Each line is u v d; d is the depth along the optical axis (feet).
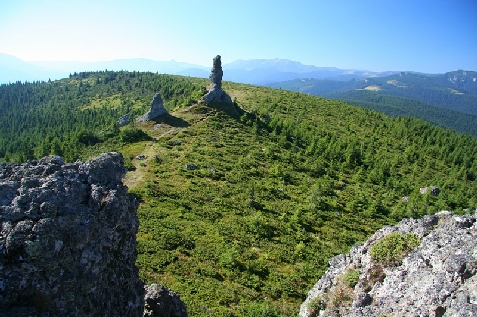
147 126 260.21
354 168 273.33
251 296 104.99
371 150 320.50
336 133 351.05
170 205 153.17
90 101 599.98
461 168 307.58
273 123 311.68
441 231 64.85
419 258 61.77
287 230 154.20
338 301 69.87
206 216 150.30
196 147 234.58
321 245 148.46
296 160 258.98
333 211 187.73
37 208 37.40
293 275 120.26
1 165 44.37
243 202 173.17
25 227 35.04
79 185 42.32
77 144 242.99
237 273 114.83
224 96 317.42
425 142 377.71
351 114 430.20
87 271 38.47
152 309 56.39
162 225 132.46
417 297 54.85
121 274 45.06
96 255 39.40
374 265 68.39
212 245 127.34
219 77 319.27
